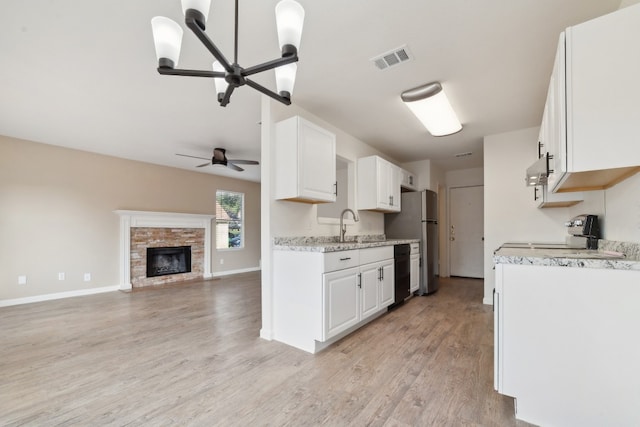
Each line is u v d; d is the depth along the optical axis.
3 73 2.40
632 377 1.26
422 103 2.77
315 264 2.42
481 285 5.33
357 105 3.02
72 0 1.62
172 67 1.24
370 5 1.66
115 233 5.12
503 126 3.59
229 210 7.12
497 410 1.60
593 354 1.33
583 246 2.55
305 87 2.64
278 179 2.78
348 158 3.89
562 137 1.35
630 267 1.26
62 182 4.57
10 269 4.09
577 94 1.31
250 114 3.30
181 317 3.42
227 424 1.51
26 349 2.48
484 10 1.70
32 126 3.67
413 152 4.84
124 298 4.45
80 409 1.64
